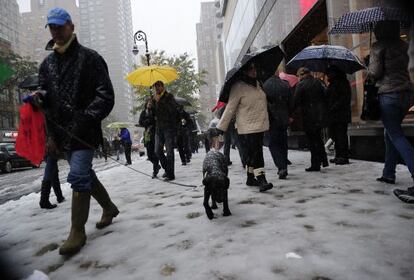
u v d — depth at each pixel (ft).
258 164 17.69
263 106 17.70
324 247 9.48
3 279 9.32
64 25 11.22
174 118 25.48
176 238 11.32
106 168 53.42
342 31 21.36
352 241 9.76
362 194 15.20
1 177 59.72
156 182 25.62
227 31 161.07
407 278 7.56
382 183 17.20
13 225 15.46
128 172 37.06
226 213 13.51
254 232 11.17
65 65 11.55
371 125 26.68
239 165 31.14
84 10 577.43
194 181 24.32
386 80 14.67
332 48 23.08
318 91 22.41
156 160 27.94
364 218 11.75
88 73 11.59
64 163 89.56
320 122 22.29
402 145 14.52
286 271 8.25
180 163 42.93
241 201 15.74
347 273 7.95
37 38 415.85
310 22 41.91
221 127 17.25
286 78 29.78
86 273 9.32
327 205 13.74
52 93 11.57
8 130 148.77
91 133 11.47
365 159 27.43
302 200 14.93
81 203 11.41
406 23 16.39
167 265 9.23
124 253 10.46
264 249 9.66
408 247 9.13
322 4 36.01
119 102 566.36
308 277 7.89
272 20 58.85
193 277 8.36
